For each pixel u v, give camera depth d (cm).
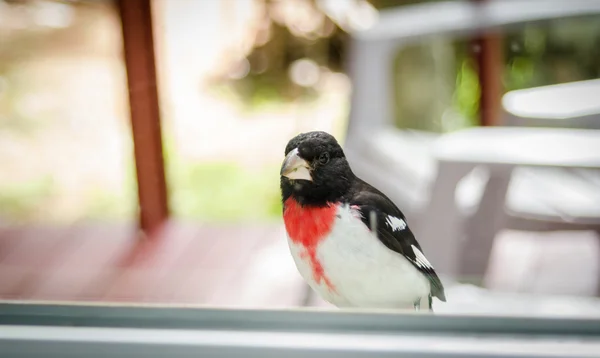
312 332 86
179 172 250
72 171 262
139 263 203
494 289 134
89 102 259
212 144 247
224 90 250
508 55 196
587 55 181
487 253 159
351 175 134
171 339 84
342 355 83
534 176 182
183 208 247
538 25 186
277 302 122
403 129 225
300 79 253
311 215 124
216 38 238
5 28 259
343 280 123
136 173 247
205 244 218
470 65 213
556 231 172
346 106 238
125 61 228
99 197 249
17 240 218
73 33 254
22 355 86
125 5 214
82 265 200
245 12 241
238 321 88
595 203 174
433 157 191
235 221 231
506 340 83
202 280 164
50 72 262
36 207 242
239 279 163
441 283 133
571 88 183
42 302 94
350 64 247
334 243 123
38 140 262
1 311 91
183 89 244
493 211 173
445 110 220
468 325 85
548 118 184
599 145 178
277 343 83
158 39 221
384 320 86
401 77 235
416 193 176
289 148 130
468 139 197
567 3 186
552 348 81
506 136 191
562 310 95
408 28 235
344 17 254
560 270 147
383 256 123
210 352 84
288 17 249
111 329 87
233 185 239
